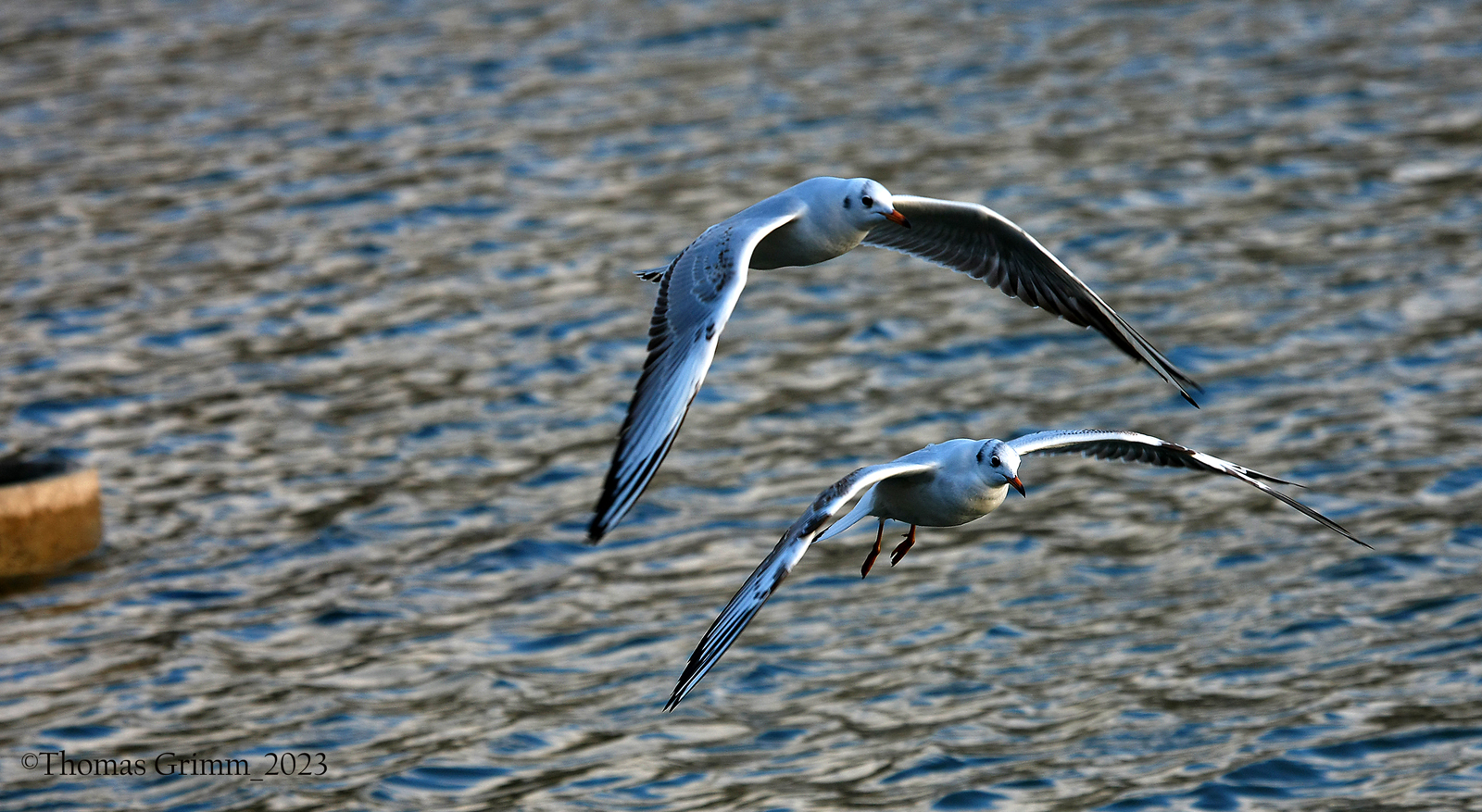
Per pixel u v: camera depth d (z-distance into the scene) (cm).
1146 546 1717
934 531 1794
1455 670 1413
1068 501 1847
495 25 4006
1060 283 1070
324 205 2877
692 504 1847
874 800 1273
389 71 3647
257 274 2584
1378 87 3284
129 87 3600
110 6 4300
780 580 895
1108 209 2719
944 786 1288
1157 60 3538
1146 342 1053
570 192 2894
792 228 971
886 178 2869
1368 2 3925
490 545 1750
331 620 1603
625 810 1277
